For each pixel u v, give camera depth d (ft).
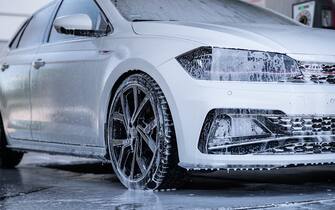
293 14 25.82
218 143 10.36
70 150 13.55
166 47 10.95
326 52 11.11
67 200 10.32
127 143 11.63
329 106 10.74
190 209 9.23
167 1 13.96
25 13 29.60
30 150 15.46
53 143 14.20
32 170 16.55
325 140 10.71
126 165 11.87
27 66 15.26
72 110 13.16
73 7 14.61
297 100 10.48
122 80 11.93
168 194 10.89
